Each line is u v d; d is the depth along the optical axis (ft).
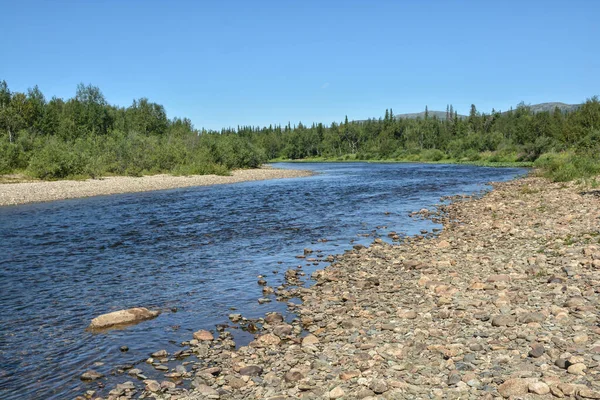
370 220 80.02
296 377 22.71
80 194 133.28
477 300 32.17
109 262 52.19
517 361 21.66
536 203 83.10
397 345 25.43
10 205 110.52
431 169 250.16
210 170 228.22
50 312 35.83
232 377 23.53
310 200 113.70
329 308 34.91
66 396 22.93
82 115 378.73
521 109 450.30
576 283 33.42
